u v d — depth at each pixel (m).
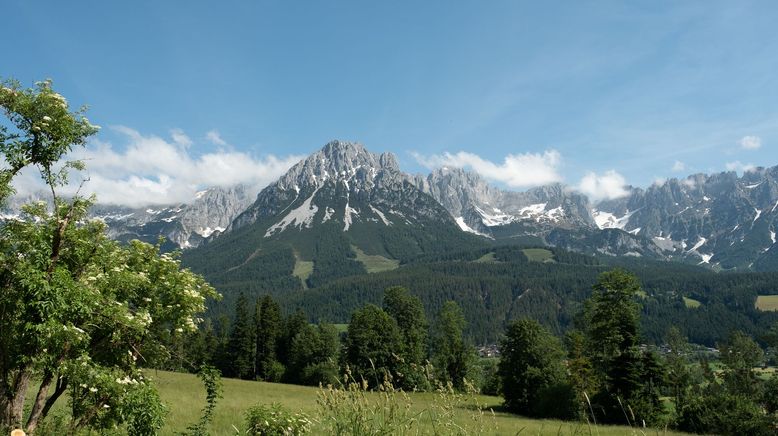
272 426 10.59
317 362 80.88
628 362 41.88
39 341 8.38
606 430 26.62
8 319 8.97
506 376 55.09
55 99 9.77
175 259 12.45
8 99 9.45
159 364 12.22
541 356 53.56
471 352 69.75
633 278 45.84
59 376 9.56
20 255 9.27
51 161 9.88
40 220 9.94
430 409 6.10
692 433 32.19
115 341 10.34
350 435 6.00
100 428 10.52
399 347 61.38
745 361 57.69
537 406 45.34
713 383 59.00
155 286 11.67
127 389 9.94
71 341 8.68
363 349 57.66
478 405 6.26
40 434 9.98
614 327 44.25
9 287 8.80
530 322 55.84
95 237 10.94
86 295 8.98
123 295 11.12
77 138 10.26
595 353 47.62
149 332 11.36
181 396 35.12
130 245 12.20
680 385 47.50
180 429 18.55
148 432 10.07
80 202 10.06
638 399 37.97
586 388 41.47
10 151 9.36
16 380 9.53
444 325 71.62
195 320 12.35
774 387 41.25
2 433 9.01
